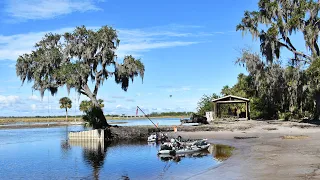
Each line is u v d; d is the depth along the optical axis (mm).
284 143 25781
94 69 44531
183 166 20281
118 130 42219
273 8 44188
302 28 42938
